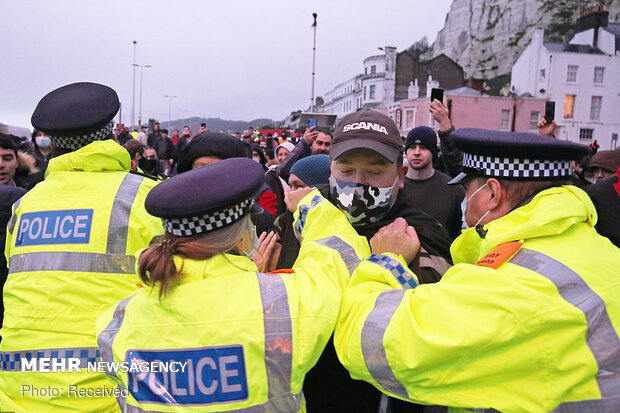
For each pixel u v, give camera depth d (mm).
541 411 1228
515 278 1271
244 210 1492
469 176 1573
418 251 1720
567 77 42031
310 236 1685
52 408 1911
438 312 1287
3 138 3869
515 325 1206
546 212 1341
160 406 1375
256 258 1965
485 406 1271
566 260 1304
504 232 1408
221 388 1360
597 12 42875
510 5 78938
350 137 1762
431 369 1286
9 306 2016
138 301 1472
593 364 1209
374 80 48469
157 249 1418
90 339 1937
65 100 2145
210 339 1367
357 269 1547
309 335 1388
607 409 1233
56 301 1936
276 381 1374
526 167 1439
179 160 2932
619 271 1336
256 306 1397
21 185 4148
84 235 1987
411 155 4309
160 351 1389
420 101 35312
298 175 2889
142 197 2076
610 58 42156
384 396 1641
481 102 36469
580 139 42156
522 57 45438
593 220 1433
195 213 1369
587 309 1222
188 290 1394
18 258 2023
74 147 2160
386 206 1840
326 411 1729
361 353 1383
